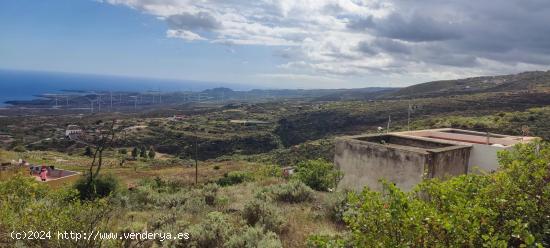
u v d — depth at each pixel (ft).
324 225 31.27
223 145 303.48
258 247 23.38
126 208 41.06
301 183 45.47
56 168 149.69
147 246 25.25
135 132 329.72
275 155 230.48
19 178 32.12
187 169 163.73
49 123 433.89
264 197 43.27
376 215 14.40
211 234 26.09
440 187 17.03
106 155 250.37
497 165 37.27
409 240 13.60
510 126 133.59
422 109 282.97
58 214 19.75
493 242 12.66
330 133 302.86
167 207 43.09
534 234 15.92
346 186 40.91
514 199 16.78
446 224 13.10
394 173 36.37
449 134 49.24
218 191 53.36
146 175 137.69
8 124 420.36
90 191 54.39
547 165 18.25
